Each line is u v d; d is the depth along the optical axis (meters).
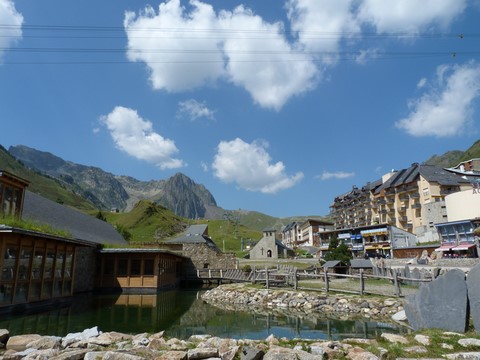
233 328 14.67
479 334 8.45
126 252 28.22
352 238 78.62
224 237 142.38
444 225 47.78
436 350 7.36
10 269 15.20
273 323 15.94
